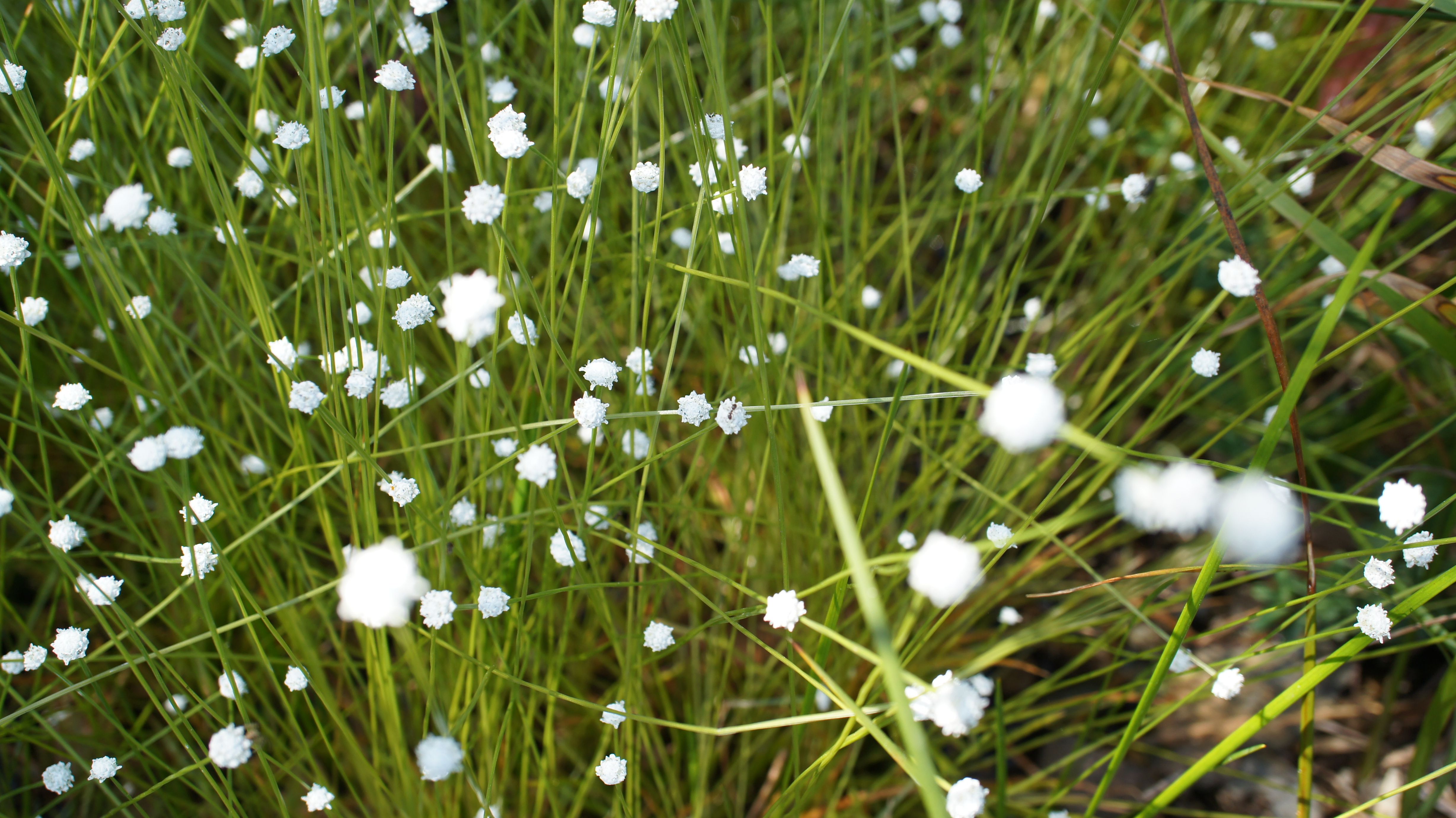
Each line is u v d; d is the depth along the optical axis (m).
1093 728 0.25
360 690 0.24
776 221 0.25
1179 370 0.28
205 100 0.25
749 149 0.27
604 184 0.26
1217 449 0.28
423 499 0.20
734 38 0.31
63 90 0.25
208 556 0.17
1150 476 0.14
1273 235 0.28
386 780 0.21
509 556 0.21
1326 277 0.21
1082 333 0.23
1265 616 0.25
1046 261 0.33
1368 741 0.24
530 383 0.21
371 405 0.24
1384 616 0.15
